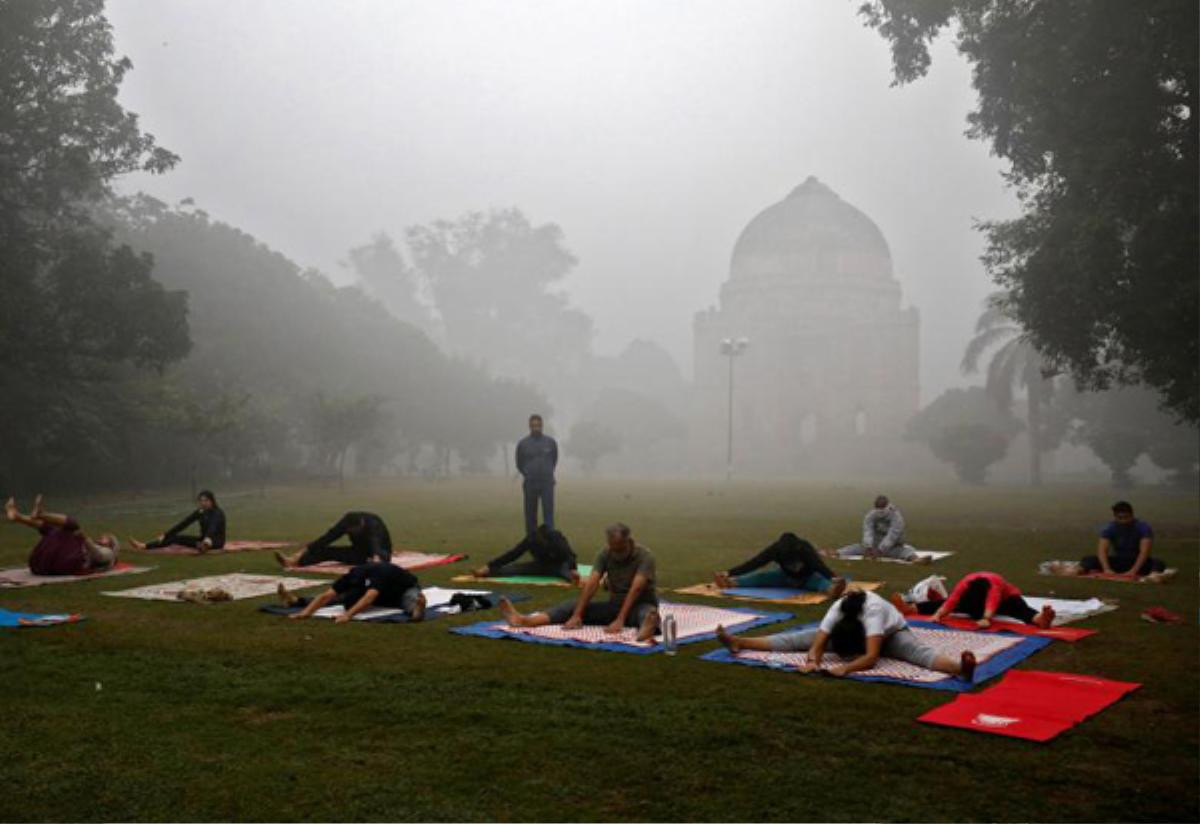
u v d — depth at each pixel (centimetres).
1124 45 1755
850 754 493
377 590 880
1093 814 421
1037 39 1839
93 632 792
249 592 1013
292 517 2352
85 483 3934
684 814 418
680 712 564
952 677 644
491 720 549
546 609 940
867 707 577
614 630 787
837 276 8269
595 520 2244
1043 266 1916
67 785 446
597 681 637
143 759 481
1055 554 1512
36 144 2870
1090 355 2091
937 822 412
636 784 452
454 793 439
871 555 1415
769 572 1090
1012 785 452
